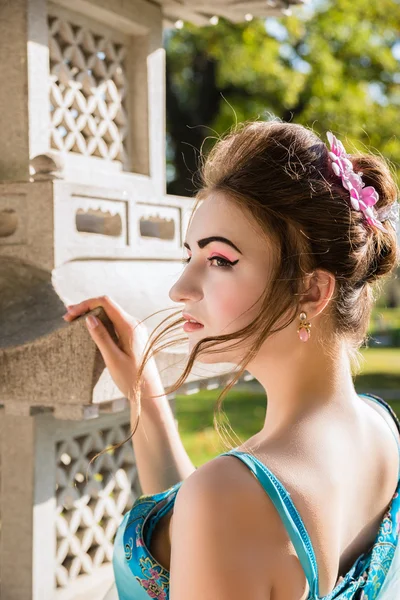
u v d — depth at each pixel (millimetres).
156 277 2410
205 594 1040
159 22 2758
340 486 1211
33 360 1798
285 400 1289
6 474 2182
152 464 1763
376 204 1433
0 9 2195
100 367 1754
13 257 2059
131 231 2346
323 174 1293
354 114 12094
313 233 1250
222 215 1269
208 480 1076
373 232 1358
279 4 2818
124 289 2215
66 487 2305
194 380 2162
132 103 2727
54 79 2346
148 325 2105
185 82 12859
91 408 1805
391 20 12875
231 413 9523
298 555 1079
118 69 2666
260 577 1049
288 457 1168
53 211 2016
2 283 2037
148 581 1365
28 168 2172
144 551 1366
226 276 1265
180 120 12758
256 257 1252
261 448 1188
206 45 11500
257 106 12008
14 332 1886
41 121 2225
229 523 1051
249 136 1316
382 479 1377
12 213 2070
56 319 1900
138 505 1441
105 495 2498
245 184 1258
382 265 1414
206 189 1341
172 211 2566
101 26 2566
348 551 1282
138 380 1511
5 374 1829
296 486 1124
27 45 2170
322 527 1137
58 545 2271
